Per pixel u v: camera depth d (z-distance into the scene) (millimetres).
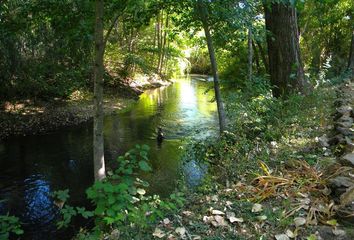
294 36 8266
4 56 14336
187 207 3873
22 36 14297
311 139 5547
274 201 3793
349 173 3883
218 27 7281
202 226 3389
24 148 10898
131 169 3340
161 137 11734
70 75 17453
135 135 12352
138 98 20609
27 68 15383
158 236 3227
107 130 13109
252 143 5547
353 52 15156
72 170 9297
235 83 13164
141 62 24438
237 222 3430
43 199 7633
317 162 4516
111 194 3014
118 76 23078
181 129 13086
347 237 3035
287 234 3146
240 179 4449
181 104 18656
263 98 7438
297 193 3812
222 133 6617
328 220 3305
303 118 6531
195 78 32906
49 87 16172
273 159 4859
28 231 6355
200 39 11531
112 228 3617
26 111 14281
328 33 20594
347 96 7906
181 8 7008
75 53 17438
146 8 6551
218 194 4105
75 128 13211
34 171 9188
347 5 18984
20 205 7344
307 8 17891
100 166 5500
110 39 23297
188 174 7719
